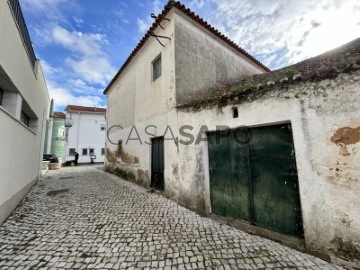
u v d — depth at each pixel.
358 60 2.42
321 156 2.73
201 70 6.69
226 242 3.15
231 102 4.08
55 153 21.53
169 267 2.52
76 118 22.38
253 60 9.33
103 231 3.62
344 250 2.45
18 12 4.75
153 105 7.10
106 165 13.10
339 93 2.60
